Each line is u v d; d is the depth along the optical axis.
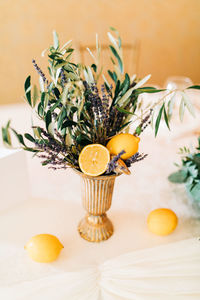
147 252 0.63
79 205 0.79
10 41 2.29
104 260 0.62
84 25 2.54
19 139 0.49
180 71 3.29
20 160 0.75
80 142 0.57
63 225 0.72
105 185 0.60
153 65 3.10
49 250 0.58
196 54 3.27
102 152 0.54
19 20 2.26
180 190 0.84
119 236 0.68
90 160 0.55
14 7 2.20
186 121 1.15
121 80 0.58
